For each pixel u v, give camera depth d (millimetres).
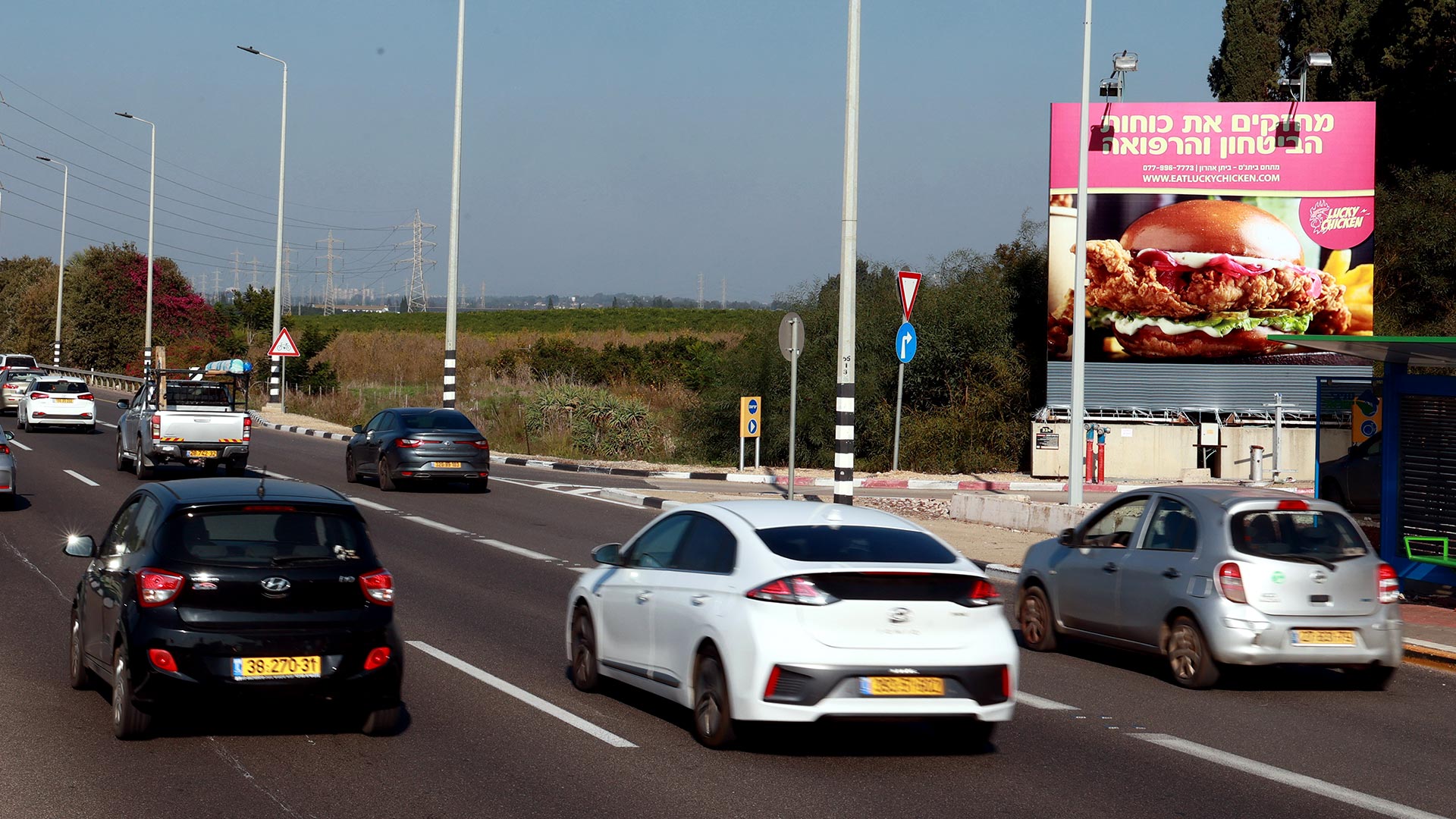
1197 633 15852
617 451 52406
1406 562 22094
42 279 132250
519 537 28953
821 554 12125
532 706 13984
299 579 11930
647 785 11062
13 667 15141
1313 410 45094
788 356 29172
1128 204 45562
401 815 10086
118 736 12141
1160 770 12047
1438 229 55750
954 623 11945
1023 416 48500
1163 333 45594
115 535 13414
